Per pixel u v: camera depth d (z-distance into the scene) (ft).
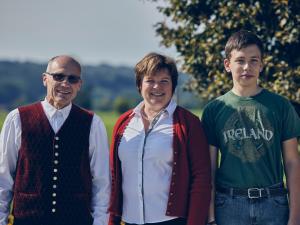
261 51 17.70
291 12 24.38
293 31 24.35
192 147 17.38
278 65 24.90
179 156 17.34
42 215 17.22
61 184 17.38
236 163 17.56
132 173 17.60
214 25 26.05
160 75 17.60
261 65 17.84
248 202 17.47
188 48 27.63
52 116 17.69
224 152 17.76
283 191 17.72
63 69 17.56
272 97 17.63
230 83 25.90
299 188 17.61
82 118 17.89
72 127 17.71
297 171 17.65
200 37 26.96
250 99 17.58
